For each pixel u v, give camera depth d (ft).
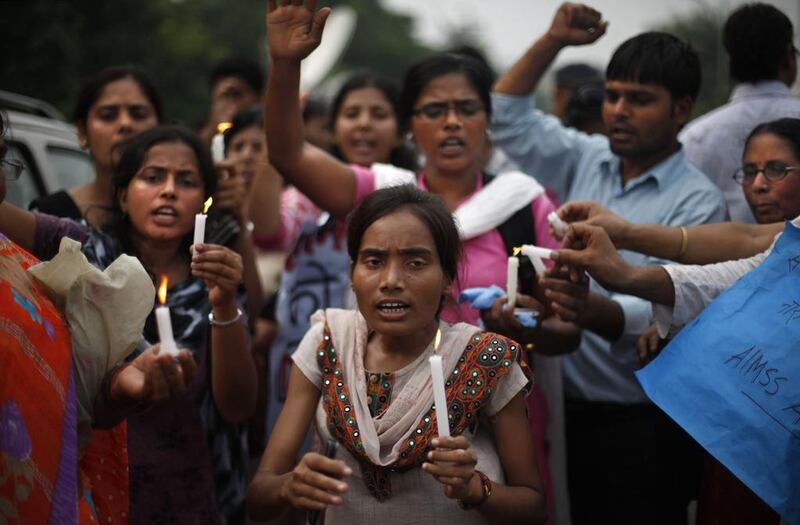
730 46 14.40
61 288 7.74
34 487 6.98
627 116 13.09
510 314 10.66
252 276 14.87
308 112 21.03
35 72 39.22
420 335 9.12
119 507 8.55
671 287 10.12
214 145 13.83
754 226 11.02
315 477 7.94
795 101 14.15
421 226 9.02
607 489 12.80
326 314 9.58
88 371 7.85
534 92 14.84
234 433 11.97
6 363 6.95
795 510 8.49
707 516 10.37
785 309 9.05
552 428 12.29
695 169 13.61
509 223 12.42
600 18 14.07
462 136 12.79
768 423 8.74
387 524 8.76
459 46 16.62
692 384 9.25
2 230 9.89
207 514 11.03
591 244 10.25
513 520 8.61
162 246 11.89
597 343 12.92
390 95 17.44
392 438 8.71
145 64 45.70
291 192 17.72
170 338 7.35
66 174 17.80
